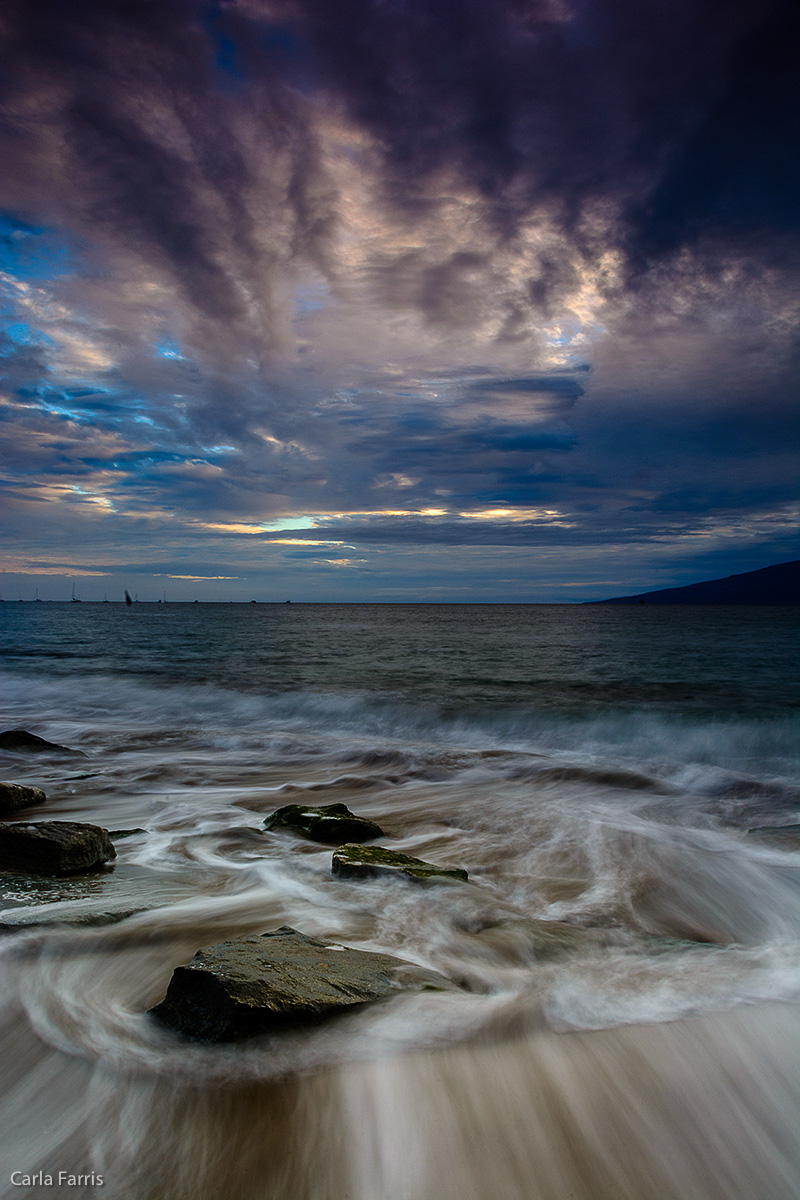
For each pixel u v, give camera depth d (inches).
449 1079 115.3
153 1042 126.3
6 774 430.9
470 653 1521.9
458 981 156.9
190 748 530.9
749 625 3174.2
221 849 283.0
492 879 253.0
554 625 3245.6
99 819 336.2
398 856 251.6
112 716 695.1
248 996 128.0
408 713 694.5
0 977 150.9
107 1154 98.1
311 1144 99.9
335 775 445.4
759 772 457.1
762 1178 97.0
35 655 1337.4
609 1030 132.3
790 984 156.6
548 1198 91.3
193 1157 97.7
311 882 234.7
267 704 753.0
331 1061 119.3
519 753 501.0
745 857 273.0
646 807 366.9
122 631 2449.6
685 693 837.8
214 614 5315.0
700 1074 118.5
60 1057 121.6
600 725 624.4
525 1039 128.0
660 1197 92.8
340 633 2450.8
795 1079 118.5
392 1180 93.4
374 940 184.1
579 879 252.2
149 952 169.9
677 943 187.8
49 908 195.0
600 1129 104.8
